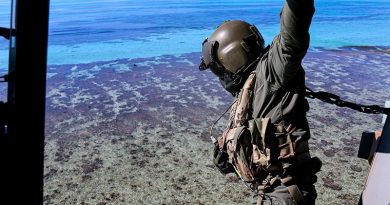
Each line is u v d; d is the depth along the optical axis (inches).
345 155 163.8
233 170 81.4
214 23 436.5
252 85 66.7
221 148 74.5
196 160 157.8
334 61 319.9
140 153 163.5
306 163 66.1
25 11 34.8
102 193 133.9
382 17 520.7
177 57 317.7
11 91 37.3
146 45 348.2
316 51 354.3
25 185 37.8
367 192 68.9
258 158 64.7
